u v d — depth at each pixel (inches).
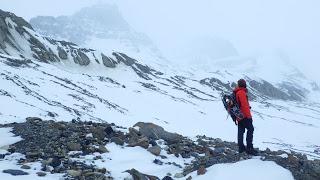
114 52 5275.6
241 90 460.1
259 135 3191.4
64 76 3228.3
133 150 499.8
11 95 1684.3
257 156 454.9
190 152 527.2
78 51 4685.0
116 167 429.1
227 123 3339.1
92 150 474.6
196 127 2827.3
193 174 409.1
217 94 5531.5
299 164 412.5
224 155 489.7
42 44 4274.1
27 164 411.5
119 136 551.2
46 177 370.3
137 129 582.6
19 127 573.3
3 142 499.5
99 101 2657.5
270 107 5777.6
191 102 4087.1
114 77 4581.7
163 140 575.8
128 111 2721.5
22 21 4495.6
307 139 3422.7
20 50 3927.2
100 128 562.3
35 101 1758.1
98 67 4677.7
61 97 2253.9
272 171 379.9
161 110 3184.1
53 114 1492.4
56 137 520.1
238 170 383.6
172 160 486.6
